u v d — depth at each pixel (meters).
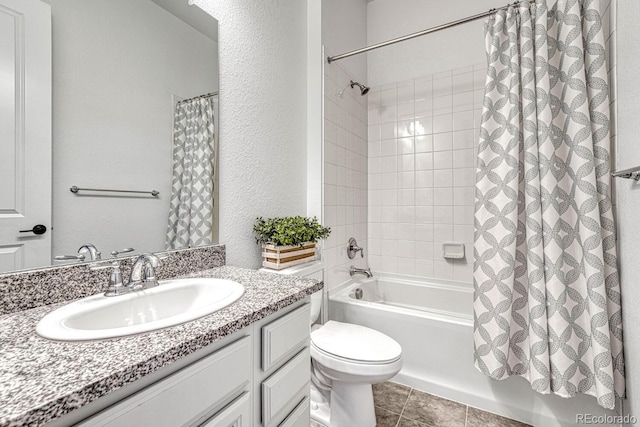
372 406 1.33
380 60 2.54
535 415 1.36
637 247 1.04
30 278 0.72
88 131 0.85
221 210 1.31
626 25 1.10
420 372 1.65
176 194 1.12
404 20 2.45
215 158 1.29
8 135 0.69
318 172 1.93
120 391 0.46
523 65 1.37
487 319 1.35
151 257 0.86
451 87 2.25
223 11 1.33
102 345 0.52
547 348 1.21
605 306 1.12
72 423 0.40
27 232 0.73
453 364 1.55
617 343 1.16
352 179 2.32
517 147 1.35
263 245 1.50
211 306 0.71
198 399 0.58
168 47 1.08
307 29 1.98
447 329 1.57
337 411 1.32
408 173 2.41
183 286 0.92
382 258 2.52
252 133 1.49
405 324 1.69
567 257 1.24
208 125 1.25
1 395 0.37
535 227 1.26
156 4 1.04
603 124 1.20
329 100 2.00
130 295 0.80
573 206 1.23
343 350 1.25
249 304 0.76
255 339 0.74
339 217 2.12
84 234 0.84
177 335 0.57
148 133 1.02
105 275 0.87
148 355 0.48
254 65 1.51
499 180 1.39
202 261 1.19
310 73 1.97
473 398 1.50
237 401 0.68
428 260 2.33
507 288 1.31
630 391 1.11
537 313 1.22
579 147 1.20
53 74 0.77
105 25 0.89
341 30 2.20
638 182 1.03
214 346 0.63
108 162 0.90
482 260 1.40
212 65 1.27
